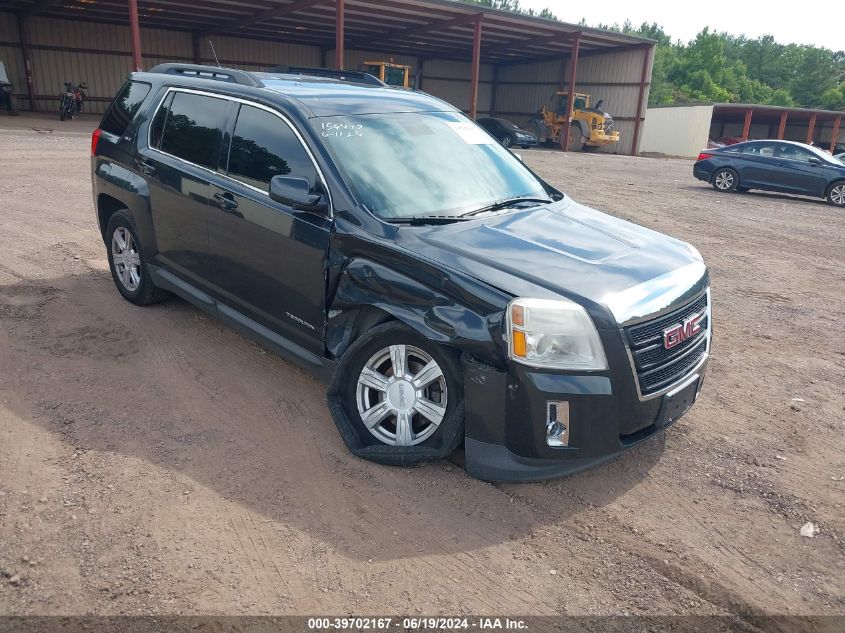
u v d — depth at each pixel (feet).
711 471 12.18
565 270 10.80
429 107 15.25
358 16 95.30
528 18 97.50
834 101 300.81
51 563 8.86
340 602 8.57
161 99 16.46
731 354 18.04
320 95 13.92
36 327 16.31
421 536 9.93
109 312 17.57
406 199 12.38
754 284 25.63
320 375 12.69
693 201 48.52
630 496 11.28
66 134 61.26
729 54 338.54
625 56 118.32
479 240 11.46
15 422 12.17
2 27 90.12
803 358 17.99
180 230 15.28
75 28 96.17
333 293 12.03
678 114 130.72
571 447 10.20
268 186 13.11
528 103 138.82
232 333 16.76
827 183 50.21
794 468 12.41
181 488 10.62
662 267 11.67
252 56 115.14
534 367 9.97
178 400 13.41
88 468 10.96
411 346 11.11
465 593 8.88
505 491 11.12
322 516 10.21
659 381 10.94
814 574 9.62
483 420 10.46
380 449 11.47
